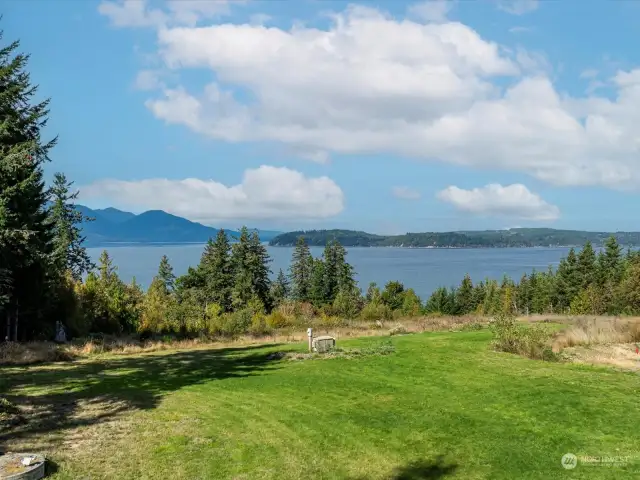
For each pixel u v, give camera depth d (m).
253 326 35.12
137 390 13.38
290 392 12.45
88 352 21.88
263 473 7.68
